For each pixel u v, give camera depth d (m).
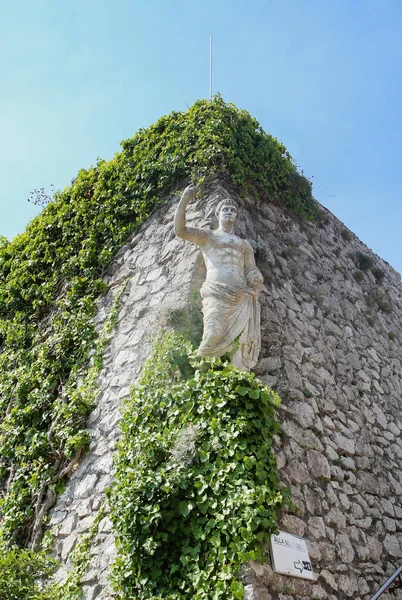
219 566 4.59
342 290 9.70
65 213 9.55
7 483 7.09
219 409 5.33
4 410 8.05
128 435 5.78
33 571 5.29
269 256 8.20
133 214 8.68
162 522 5.00
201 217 7.61
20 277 9.59
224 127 8.58
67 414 6.91
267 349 7.14
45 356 7.95
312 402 7.20
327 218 10.57
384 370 9.50
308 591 5.15
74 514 6.12
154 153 8.88
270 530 4.79
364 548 6.41
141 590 4.88
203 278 7.11
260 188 8.90
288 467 6.12
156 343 6.32
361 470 7.30
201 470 5.07
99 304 8.05
